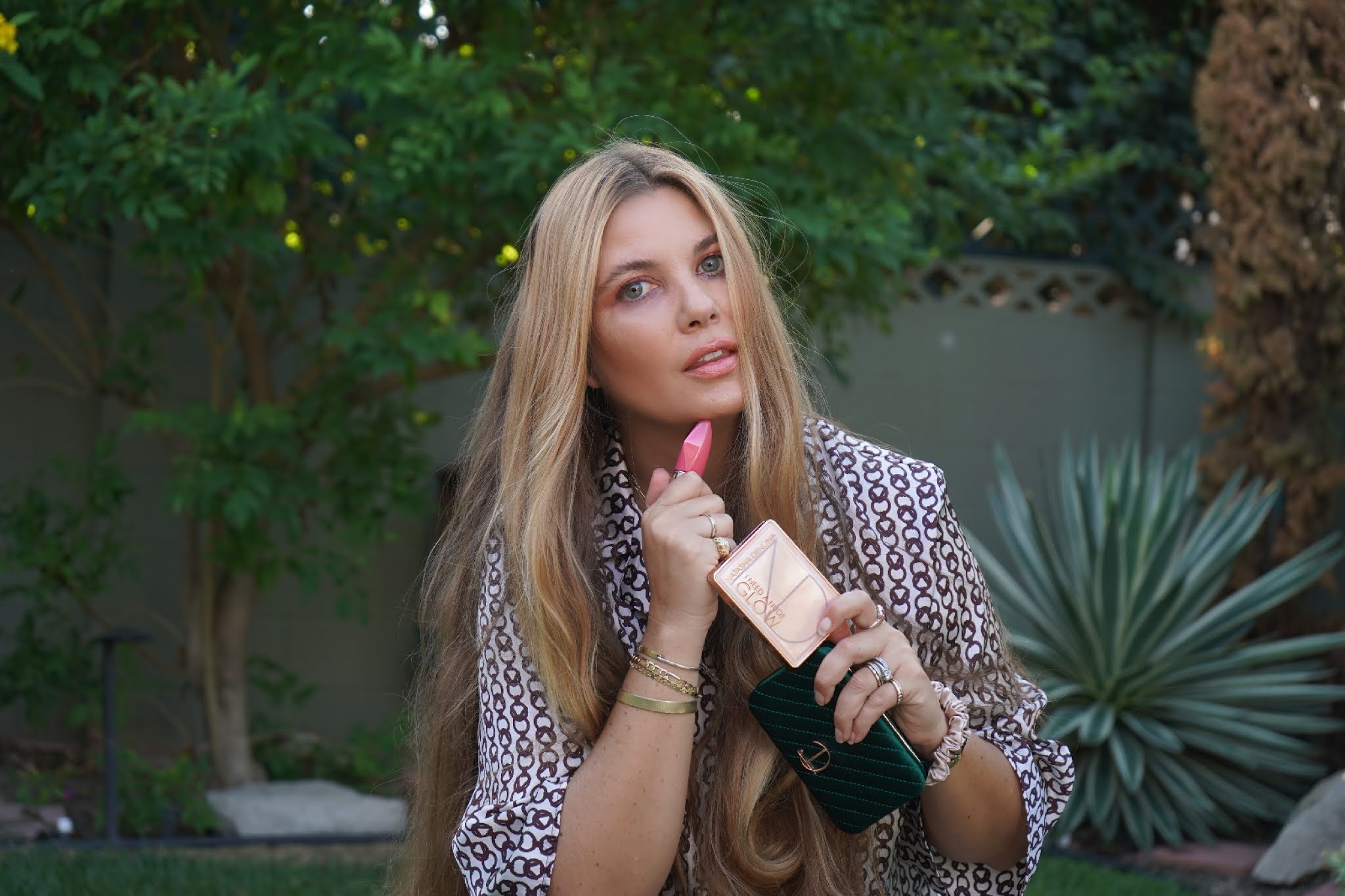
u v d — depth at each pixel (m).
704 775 1.37
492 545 1.39
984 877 1.44
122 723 5.16
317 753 5.83
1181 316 6.80
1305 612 5.54
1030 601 5.16
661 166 1.33
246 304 5.12
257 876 3.96
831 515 1.39
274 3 4.21
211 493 4.45
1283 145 5.31
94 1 3.80
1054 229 6.64
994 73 5.16
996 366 6.84
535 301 1.34
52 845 4.36
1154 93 6.83
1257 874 4.32
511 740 1.31
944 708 1.30
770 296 1.35
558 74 4.60
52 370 5.88
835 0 4.08
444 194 4.38
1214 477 5.68
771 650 1.33
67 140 3.80
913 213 5.38
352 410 5.21
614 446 1.44
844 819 1.30
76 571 5.19
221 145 3.90
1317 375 5.54
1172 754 4.88
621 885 1.23
